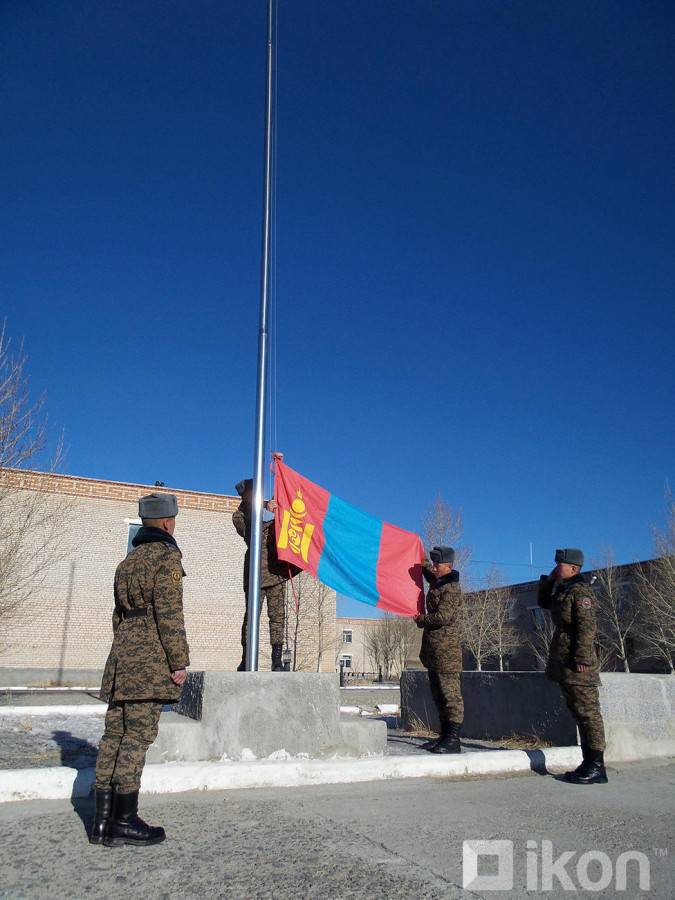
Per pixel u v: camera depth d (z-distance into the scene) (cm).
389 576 743
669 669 3488
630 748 700
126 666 384
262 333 732
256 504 658
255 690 550
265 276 755
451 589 679
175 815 426
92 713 1041
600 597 3716
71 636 2189
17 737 717
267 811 439
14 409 1339
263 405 704
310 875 329
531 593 4500
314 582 2884
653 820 445
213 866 338
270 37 856
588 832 414
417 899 305
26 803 439
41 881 312
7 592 1572
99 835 366
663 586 3288
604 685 707
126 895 300
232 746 534
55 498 2227
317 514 725
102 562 2281
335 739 569
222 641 2458
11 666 2094
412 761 567
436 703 677
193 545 2492
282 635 708
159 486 2459
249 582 643
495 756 601
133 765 371
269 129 816
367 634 6212
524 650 4453
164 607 394
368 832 400
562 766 627
